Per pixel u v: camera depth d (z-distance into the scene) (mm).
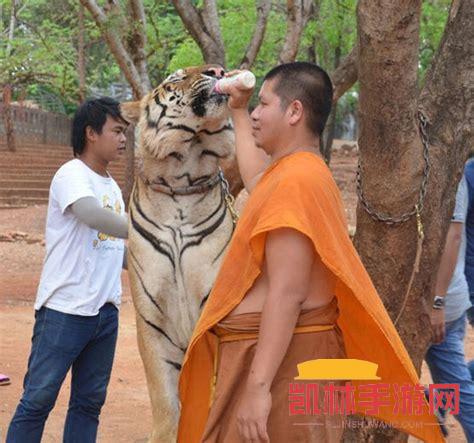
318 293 3344
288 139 3457
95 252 4820
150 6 18250
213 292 3457
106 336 4969
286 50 10141
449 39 4430
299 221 3168
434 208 4398
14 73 25984
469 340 9398
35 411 4758
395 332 3486
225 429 3416
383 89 4000
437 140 4395
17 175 26609
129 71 10445
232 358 3395
